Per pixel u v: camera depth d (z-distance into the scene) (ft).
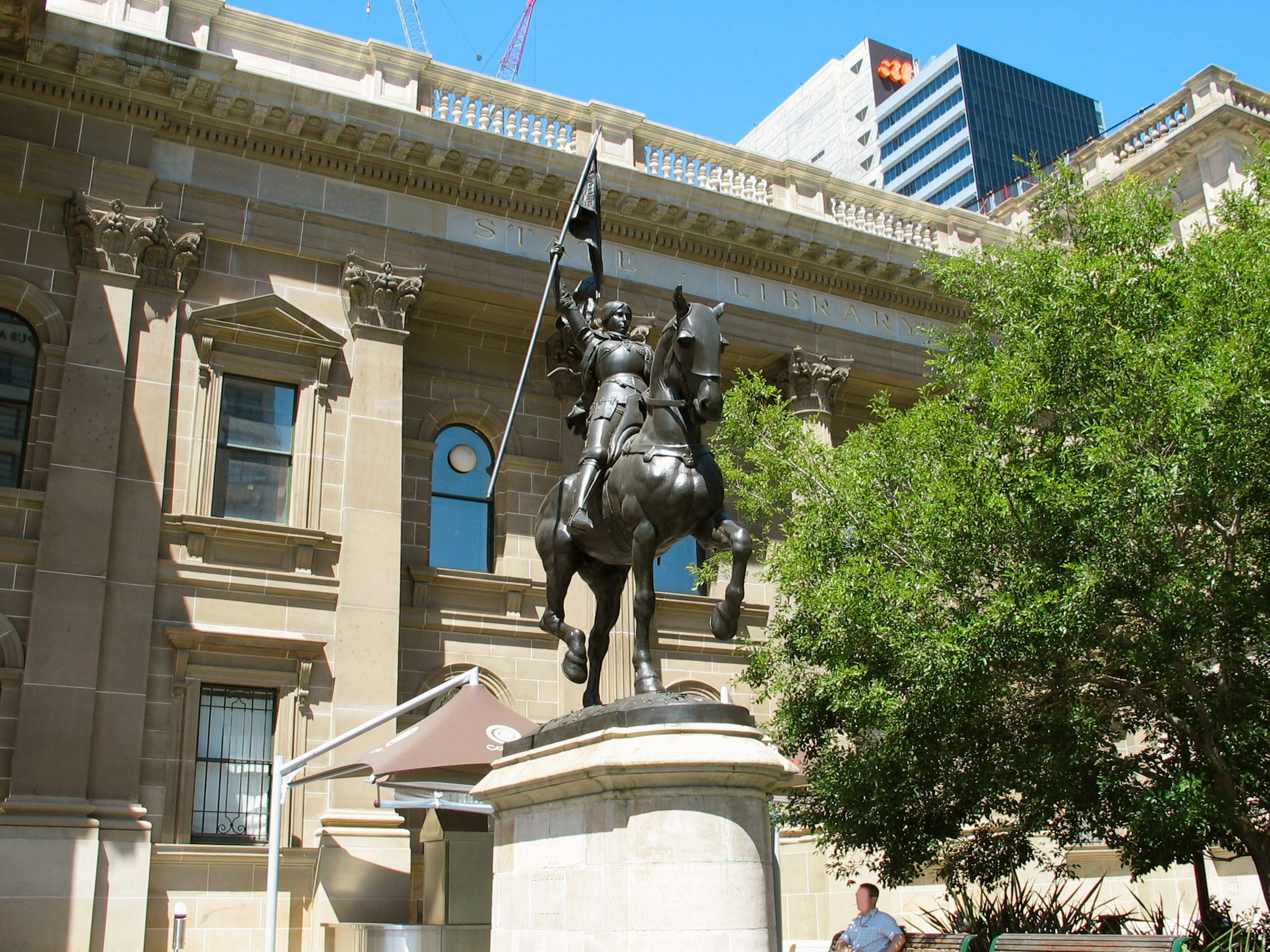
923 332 77.00
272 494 70.23
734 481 67.77
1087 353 51.60
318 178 75.31
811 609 56.65
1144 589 47.06
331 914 61.11
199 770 63.00
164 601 64.08
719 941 23.35
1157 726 54.34
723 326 86.99
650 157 89.04
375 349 73.77
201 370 68.90
